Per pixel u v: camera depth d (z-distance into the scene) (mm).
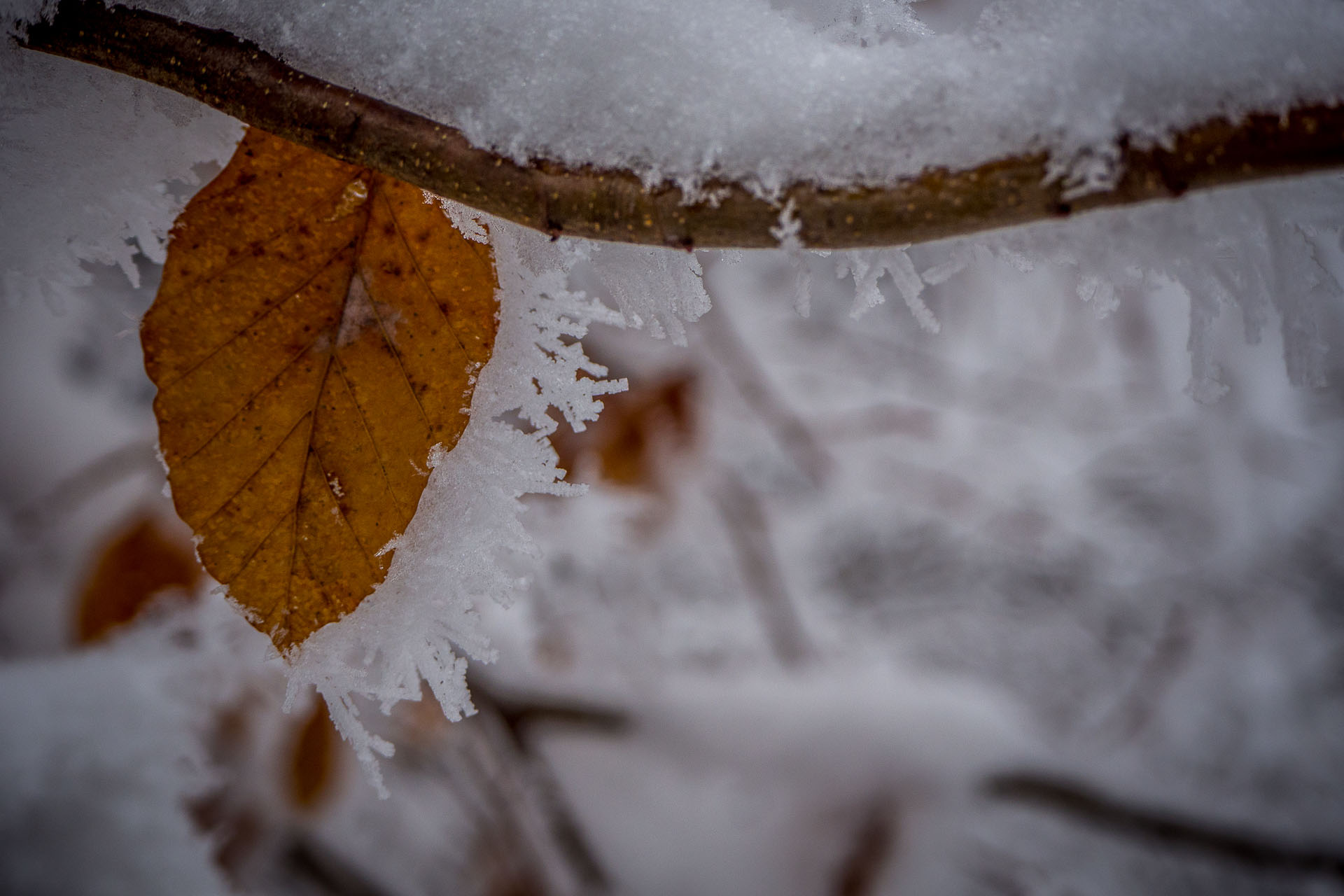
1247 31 303
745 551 1675
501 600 330
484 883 1250
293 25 320
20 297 356
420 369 330
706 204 310
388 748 328
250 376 328
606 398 1009
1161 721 2123
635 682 1147
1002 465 2393
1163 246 315
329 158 331
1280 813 1068
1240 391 2127
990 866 1335
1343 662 2166
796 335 2273
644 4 314
